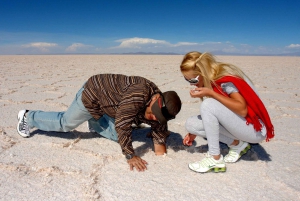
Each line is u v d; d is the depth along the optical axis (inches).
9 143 106.5
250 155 98.3
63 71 406.9
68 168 86.9
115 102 88.8
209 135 82.3
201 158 95.6
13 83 265.0
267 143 111.2
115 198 71.4
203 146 106.2
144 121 91.2
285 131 127.0
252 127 81.8
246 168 88.6
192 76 79.0
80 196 72.2
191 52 79.2
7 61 720.3
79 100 95.5
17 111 156.8
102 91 90.3
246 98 77.1
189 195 73.2
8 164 87.6
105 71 410.6
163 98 78.1
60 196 72.1
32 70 420.8
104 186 77.0
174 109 77.5
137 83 85.1
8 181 79.0
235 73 78.6
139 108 81.7
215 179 81.5
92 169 86.5
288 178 82.4
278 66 597.9
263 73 409.4
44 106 170.9
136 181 80.0
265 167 89.4
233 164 91.2
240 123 80.8
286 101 195.0
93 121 108.2
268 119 80.5
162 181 80.0
